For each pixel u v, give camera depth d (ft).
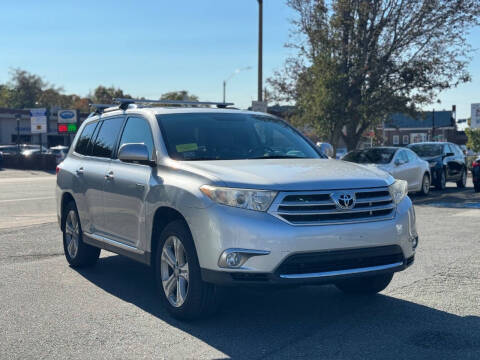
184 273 17.30
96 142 24.39
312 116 74.95
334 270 16.11
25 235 34.60
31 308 19.07
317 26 74.49
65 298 20.34
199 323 17.31
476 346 14.99
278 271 15.56
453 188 74.74
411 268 24.16
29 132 227.20
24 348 15.26
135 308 19.03
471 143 189.37
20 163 141.90
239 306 19.15
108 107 25.73
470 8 72.02
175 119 20.84
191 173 17.49
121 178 20.80
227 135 20.65
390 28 74.13
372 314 17.97
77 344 15.53
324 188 16.19
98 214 22.70
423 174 60.44
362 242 16.20
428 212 44.75
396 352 14.62
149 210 18.78
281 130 22.39
